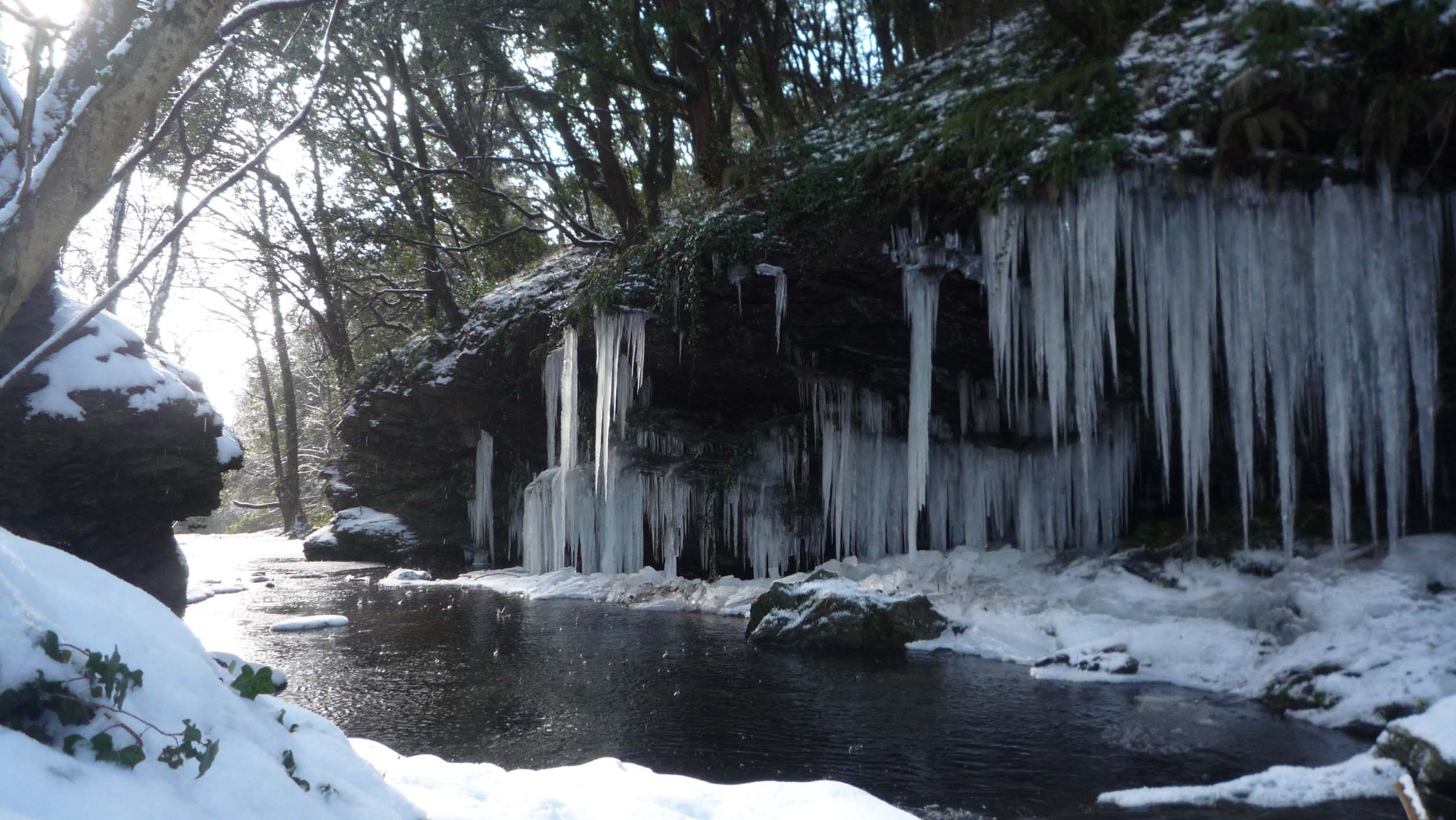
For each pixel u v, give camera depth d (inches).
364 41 714.8
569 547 713.0
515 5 634.8
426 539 838.5
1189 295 365.4
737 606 540.1
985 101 428.8
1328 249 342.0
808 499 610.5
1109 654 357.4
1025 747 258.2
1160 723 283.4
